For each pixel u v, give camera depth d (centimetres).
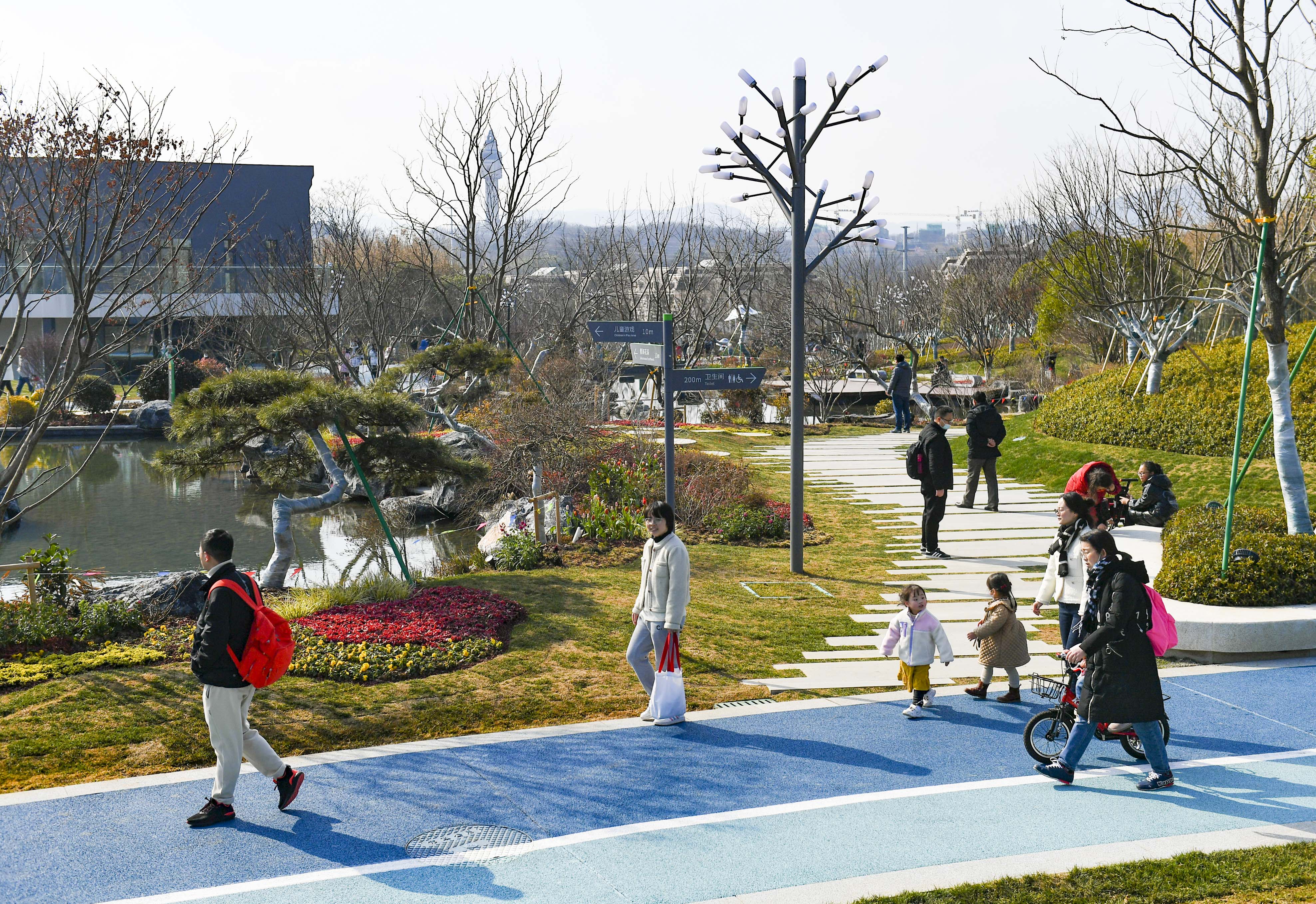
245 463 2767
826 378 3691
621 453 2020
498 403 2347
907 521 1762
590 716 792
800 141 1230
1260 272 985
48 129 1059
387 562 1755
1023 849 561
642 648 790
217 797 600
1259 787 650
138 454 3328
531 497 1680
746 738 743
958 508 1880
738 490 1842
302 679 847
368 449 1263
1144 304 2267
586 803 628
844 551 1519
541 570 1319
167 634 966
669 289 3934
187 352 4256
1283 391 1093
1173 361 2277
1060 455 2200
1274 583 982
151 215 1405
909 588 798
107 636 970
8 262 1078
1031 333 4503
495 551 1447
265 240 3719
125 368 3944
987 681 830
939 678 896
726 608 1140
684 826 593
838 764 693
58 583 1045
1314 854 542
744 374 1209
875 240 1236
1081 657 650
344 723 763
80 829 591
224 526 2152
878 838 576
